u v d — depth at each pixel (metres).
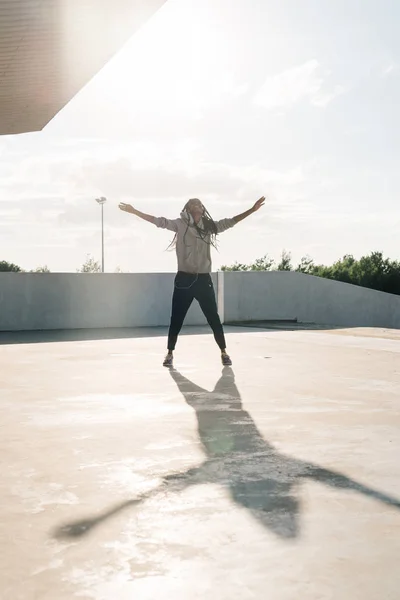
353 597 1.47
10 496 2.14
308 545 1.75
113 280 10.54
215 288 12.01
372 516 1.96
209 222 5.45
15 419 3.33
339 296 13.48
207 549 1.72
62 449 2.74
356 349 6.93
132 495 2.15
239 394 4.09
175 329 5.50
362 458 2.61
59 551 1.71
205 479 2.32
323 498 2.12
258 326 11.20
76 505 2.06
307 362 5.76
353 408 3.64
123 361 5.84
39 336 8.77
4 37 5.83
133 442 2.86
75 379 4.73
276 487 2.24
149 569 1.61
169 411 3.55
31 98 7.95
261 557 1.67
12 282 9.82
